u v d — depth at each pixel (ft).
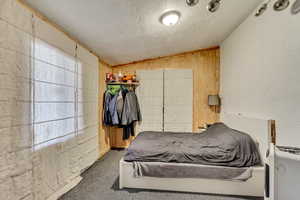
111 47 9.38
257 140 6.73
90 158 9.11
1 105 4.06
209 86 12.37
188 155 6.36
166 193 6.40
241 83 8.74
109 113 11.19
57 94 6.28
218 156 6.20
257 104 7.27
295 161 3.13
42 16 5.74
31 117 4.99
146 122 12.69
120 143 12.81
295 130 5.16
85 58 8.61
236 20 8.43
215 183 6.33
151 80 12.65
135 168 6.49
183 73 12.46
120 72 12.28
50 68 5.87
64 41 6.73
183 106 12.49
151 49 10.81
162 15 6.85
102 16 6.18
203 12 7.22
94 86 9.72
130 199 6.04
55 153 6.12
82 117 8.25
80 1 5.15
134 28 7.59
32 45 5.03
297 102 5.09
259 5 7.02
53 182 5.98
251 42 7.75
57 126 6.26
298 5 5.07
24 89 4.74
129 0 5.50
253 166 6.20
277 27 5.99
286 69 5.55
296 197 3.10
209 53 12.35
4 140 4.13
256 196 6.13
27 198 4.79
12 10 4.33
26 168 4.78
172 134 9.17
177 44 10.65
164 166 6.36
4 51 4.13
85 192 6.49
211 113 12.36
